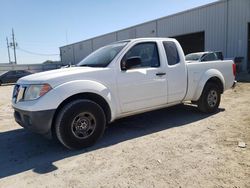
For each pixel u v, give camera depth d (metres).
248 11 18.64
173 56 5.71
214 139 4.66
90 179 3.41
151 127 5.62
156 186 3.14
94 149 4.46
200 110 6.63
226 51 20.52
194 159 3.84
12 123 6.79
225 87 6.93
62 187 3.24
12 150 4.66
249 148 4.18
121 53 4.94
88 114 4.46
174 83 5.61
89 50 42.88
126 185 3.20
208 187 3.06
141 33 29.73
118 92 4.80
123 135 5.16
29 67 49.28
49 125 4.17
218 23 20.88
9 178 3.56
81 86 4.35
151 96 5.25
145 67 5.22
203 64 6.29
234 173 3.37
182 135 4.98
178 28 24.70
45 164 3.96
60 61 55.03
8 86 22.56
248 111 6.70
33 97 4.22
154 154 4.10
